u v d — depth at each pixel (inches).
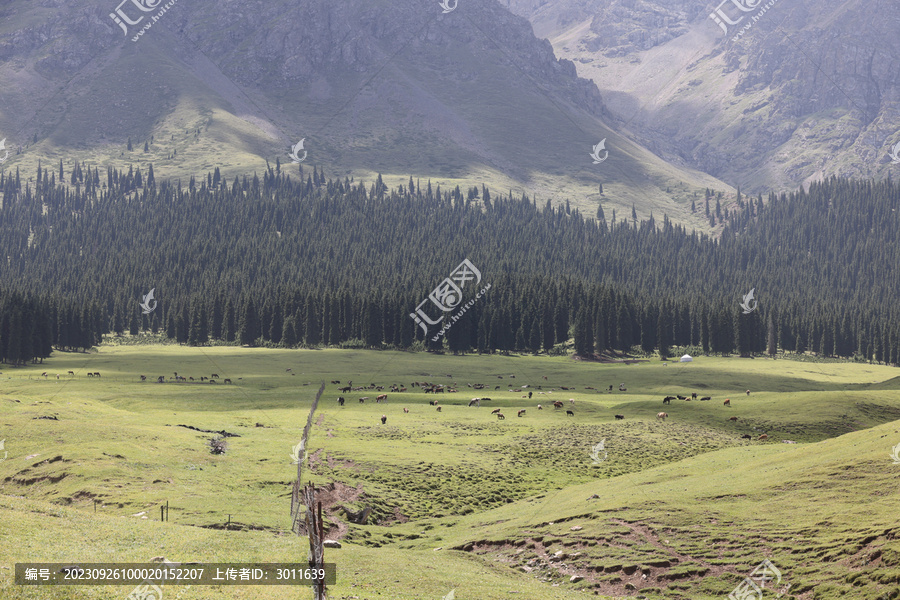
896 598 1142.3
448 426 3599.9
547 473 2741.1
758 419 3804.1
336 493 2207.2
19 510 1376.7
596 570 1520.7
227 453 2645.2
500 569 1571.1
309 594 1045.2
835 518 1498.5
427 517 2164.1
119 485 2053.4
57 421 2864.2
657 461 2952.8
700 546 1540.4
